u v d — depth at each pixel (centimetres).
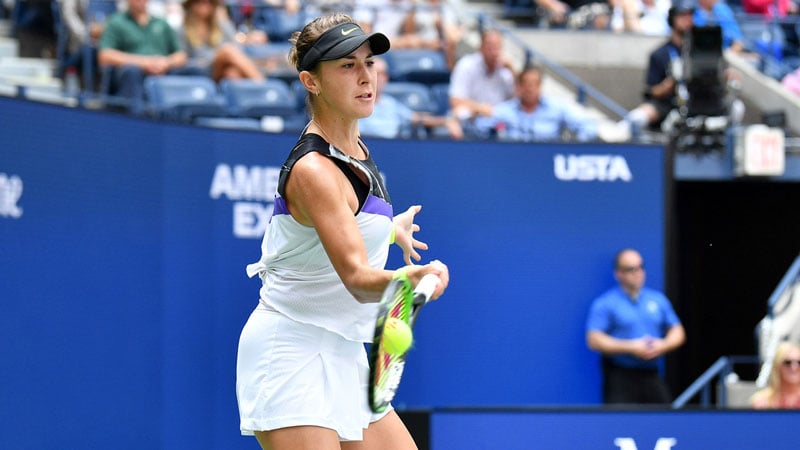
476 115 3434
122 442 2445
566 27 4444
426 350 2944
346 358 1340
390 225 1320
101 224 2408
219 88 3350
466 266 2973
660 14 4509
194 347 2628
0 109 2178
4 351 2186
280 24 3950
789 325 3222
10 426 2192
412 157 2930
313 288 1312
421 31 4100
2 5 3944
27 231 2238
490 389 2980
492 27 4081
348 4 3975
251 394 1329
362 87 1278
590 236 3052
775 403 2636
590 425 2069
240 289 2720
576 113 3503
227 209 2700
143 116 2514
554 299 3028
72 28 3644
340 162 1269
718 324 4056
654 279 3077
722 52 3375
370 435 1393
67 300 2325
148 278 2522
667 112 3631
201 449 2638
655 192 3084
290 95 3372
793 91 4297
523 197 3014
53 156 2294
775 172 3378
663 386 2923
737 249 4028
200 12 3456
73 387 2334
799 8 4666
